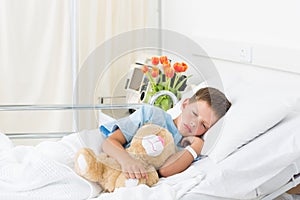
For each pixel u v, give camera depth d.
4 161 1.89
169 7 3.12
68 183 1.77
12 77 3.08
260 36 2.46
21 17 3.03
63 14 3.07
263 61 2.39
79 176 1.77
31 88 3.12
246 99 2.02
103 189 1.84
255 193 1.82
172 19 3.10
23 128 3.15
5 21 3.01
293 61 2.22
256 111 1.92
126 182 1.77
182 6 3.00
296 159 1.85
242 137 1.89
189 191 1.73
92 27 3.07
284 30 2.32
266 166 1.79
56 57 3.11
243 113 1.95
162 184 1.75
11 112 3.11
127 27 3.17
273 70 2.37
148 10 3.20
